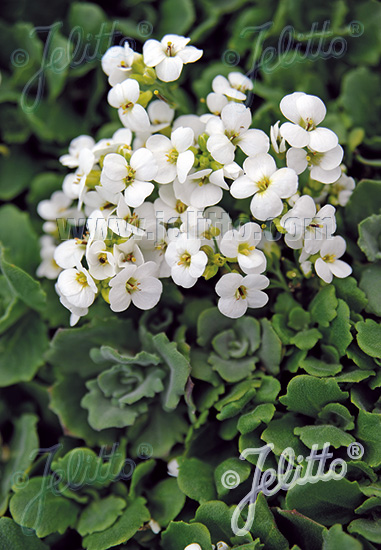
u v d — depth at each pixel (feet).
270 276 0.85
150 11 0.99
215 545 0.76
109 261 0.74
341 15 0.96
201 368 0.82
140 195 0.75
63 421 0.85
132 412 0.83
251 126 0.87
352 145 0.90
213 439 0.83
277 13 0.96
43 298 0.87
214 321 0.83
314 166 0.77
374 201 0.85
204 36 0.99
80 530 0.80
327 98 0.96
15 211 0.96
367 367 0.79
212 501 0.76
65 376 0.87
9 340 0.91
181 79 0.97
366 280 0.82
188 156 0.75
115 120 0.98
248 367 0.81
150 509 0.81
